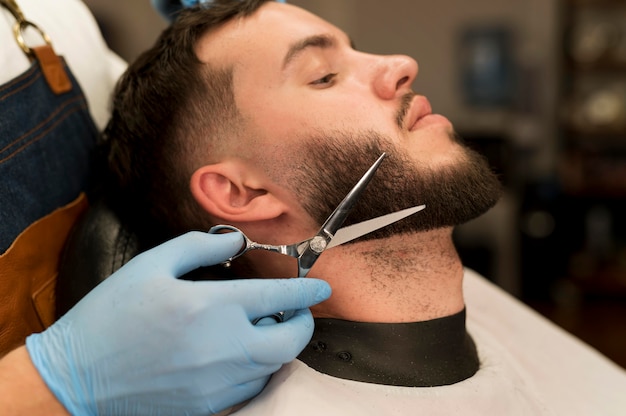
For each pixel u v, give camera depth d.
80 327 0.70
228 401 0.74
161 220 0.96
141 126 0.94
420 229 0.84
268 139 0.87
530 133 3.04
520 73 2.99
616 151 2.97
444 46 3.04
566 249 2.81
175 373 0.69
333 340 0.87
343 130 0.86
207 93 0.90
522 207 2.76
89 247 0.91
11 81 0.91
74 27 1.17
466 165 0.87
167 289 0.69
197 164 0.91
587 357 1.15
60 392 0.69
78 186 1.03
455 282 0.90
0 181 0.85
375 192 0.84
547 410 0.96
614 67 2.80
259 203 0.87
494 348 1.02
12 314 0.82
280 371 0.81
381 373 0.84
